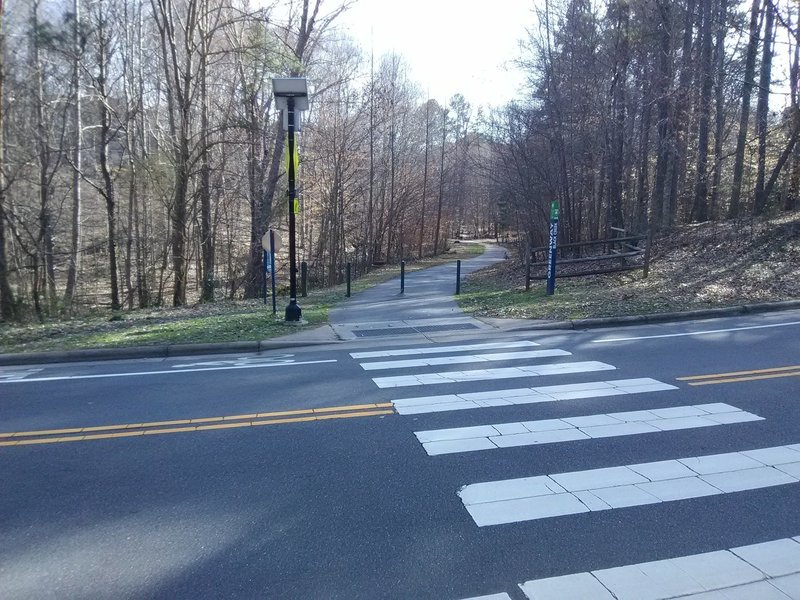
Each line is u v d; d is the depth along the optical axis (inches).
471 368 326.0
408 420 235.3
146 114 1182.9
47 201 885.2
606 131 882.8
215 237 1147.3
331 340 434.9
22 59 838.5
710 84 871.1
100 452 209.0
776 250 660.7
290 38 919.0
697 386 273.4
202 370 345.7
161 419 246.2
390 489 173.6
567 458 192.4
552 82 956.0
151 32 1112.2
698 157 963.3
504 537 145.3
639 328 441.1
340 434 221.5
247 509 163.5
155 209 1154.0
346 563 135.6
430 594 123.4
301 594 124.4
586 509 158.1
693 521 150.7
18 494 175.9
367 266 1558.8
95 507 166.6
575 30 903.7
